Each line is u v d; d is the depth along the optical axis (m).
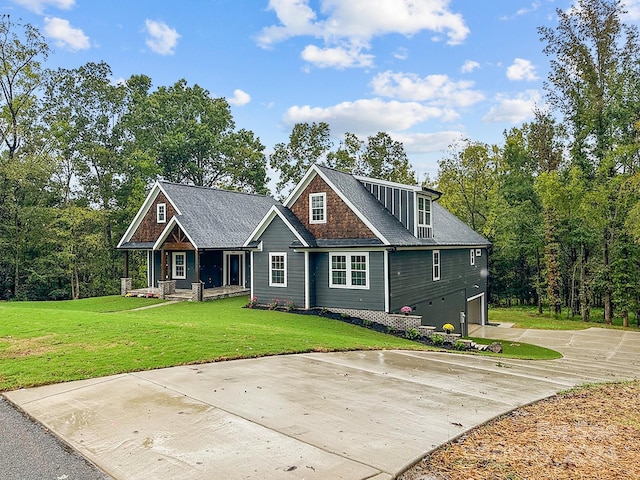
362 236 18.84
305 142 44.66
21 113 33.22
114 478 4.37
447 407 6.92
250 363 9.50
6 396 6.97
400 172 47.66
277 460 4.72
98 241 34.91
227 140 46.59
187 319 16.53
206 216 27.39
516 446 5.34
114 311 20.80
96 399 6.82
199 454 4.88
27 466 4.64
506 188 36.34
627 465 4.84
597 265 30.23
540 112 35.78
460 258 25.66
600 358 17.66
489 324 28.64
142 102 41.94
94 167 40.41
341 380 8.41
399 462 4.71
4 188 32.06
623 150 27.44
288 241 20.09
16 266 33.41
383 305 18.19
